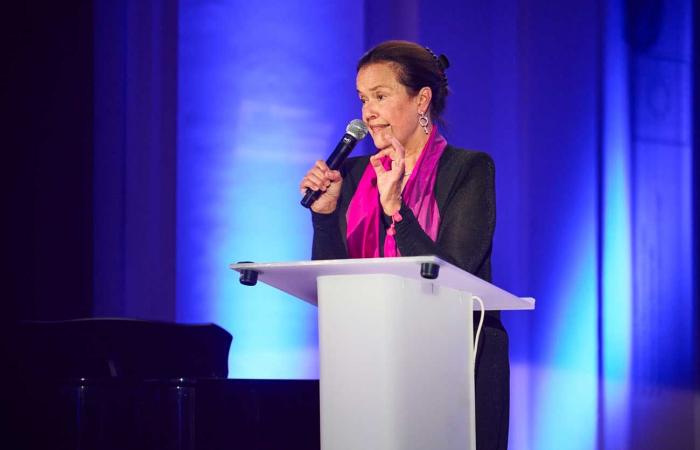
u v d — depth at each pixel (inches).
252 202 553.9
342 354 185.6
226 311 549.3
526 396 539.8
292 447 332.8
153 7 552.1
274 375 544.7
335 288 187.6
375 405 182.2
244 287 550.0
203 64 557.6
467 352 217.6
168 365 376.5
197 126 555.5
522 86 548.4
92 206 521.0
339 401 184.9
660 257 550.6
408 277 198.8
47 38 504.1
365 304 184.7
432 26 549.3
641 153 552.1
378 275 184.1
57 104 506.9
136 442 289.4
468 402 216.5
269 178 554.9
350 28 557.0
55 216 503.2
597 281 546.3
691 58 556.4
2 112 489.1
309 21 559.5
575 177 549.0
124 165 542.0
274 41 559.5
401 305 186.5
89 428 287.1
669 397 544.4
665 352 546.3
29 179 495.8
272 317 548.4
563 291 545.3
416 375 190.9
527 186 546.0
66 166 507.5
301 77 558.6
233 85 557.6
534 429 539.2
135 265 539.2
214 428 319.0
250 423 326.3
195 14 557.9
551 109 550.0
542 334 542.9
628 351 546.0
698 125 553.9
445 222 258.2
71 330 348.2
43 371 346.3
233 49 559.2
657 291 548.4
